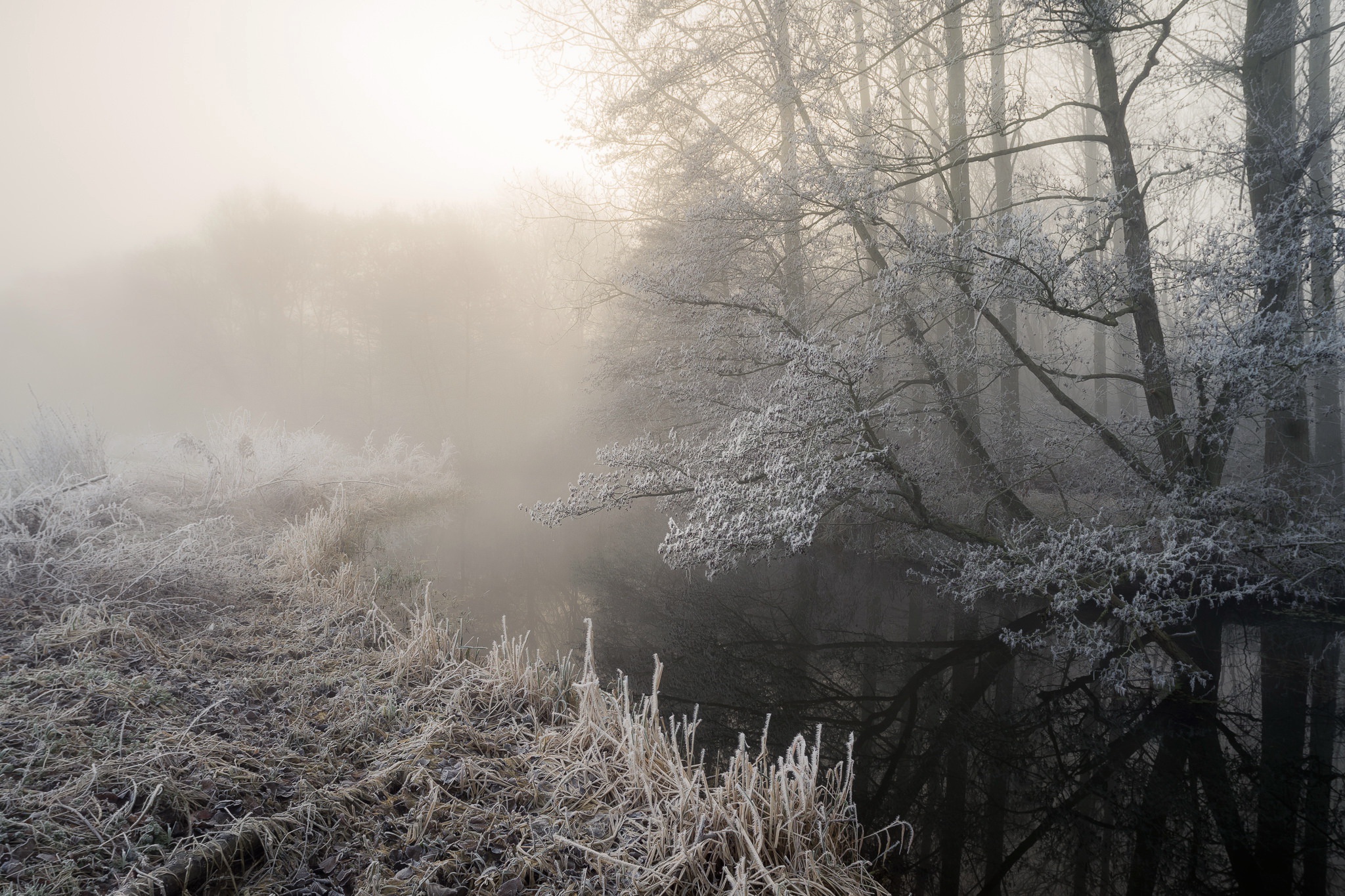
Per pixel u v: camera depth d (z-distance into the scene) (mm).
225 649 4539
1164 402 6531
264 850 2541
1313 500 6875
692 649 6367
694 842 2766
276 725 3590
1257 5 6895
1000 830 3682
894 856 3408
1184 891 3164
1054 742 4672
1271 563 6469
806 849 2854
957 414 7723
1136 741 4648
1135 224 6406
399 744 3562
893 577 8438
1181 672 5465
